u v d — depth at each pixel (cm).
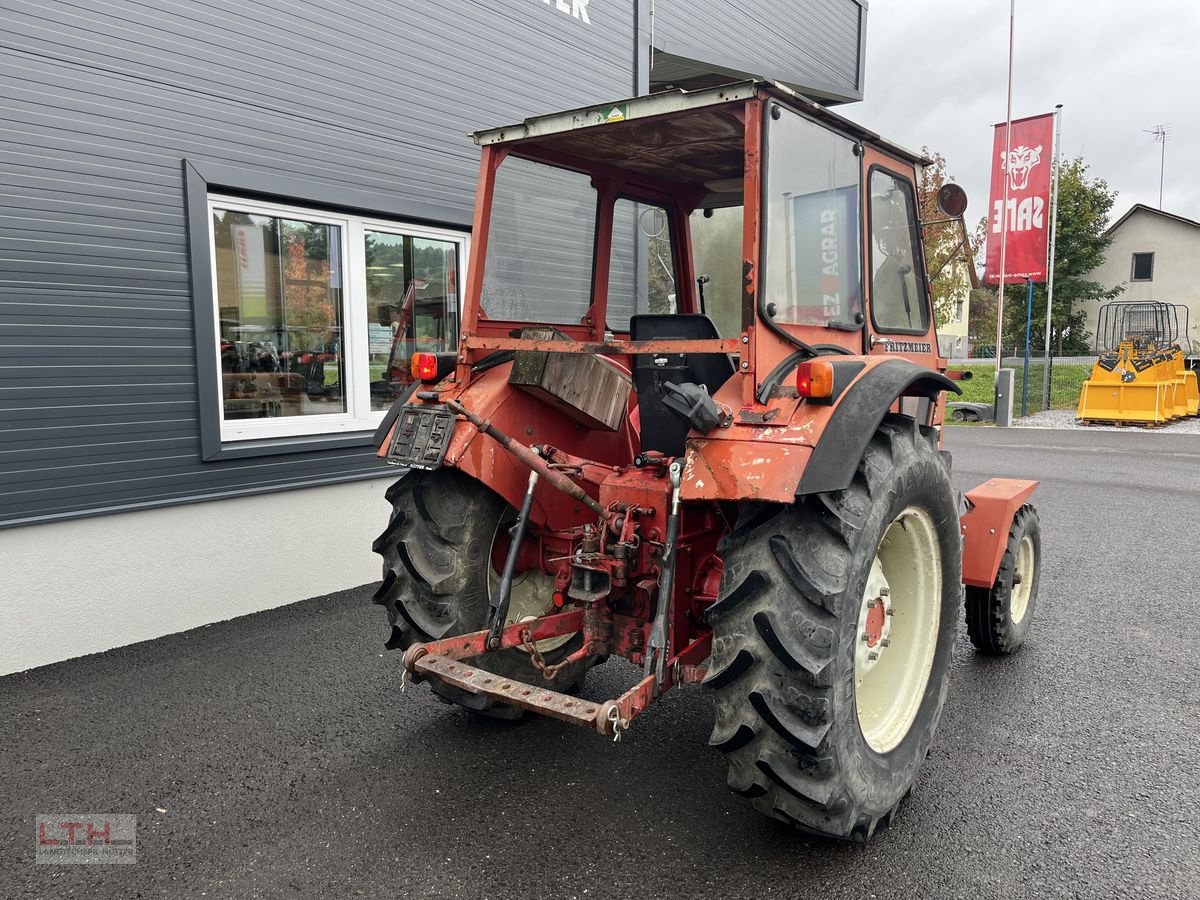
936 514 270
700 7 790
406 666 245
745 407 233
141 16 397
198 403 432
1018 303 3078
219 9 426
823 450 216
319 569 498
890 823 254
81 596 400
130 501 412
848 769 221
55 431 384
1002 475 898
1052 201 1677
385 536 301
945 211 327
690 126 287
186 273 423
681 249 398
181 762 299
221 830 257
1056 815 262
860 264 291
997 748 306
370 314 524
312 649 411
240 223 455
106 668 386
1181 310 3041
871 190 301
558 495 316
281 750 309
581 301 367
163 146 410
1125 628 437
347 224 502
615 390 316
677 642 268
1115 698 350
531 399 310
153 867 238
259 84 445
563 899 222
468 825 259
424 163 534
